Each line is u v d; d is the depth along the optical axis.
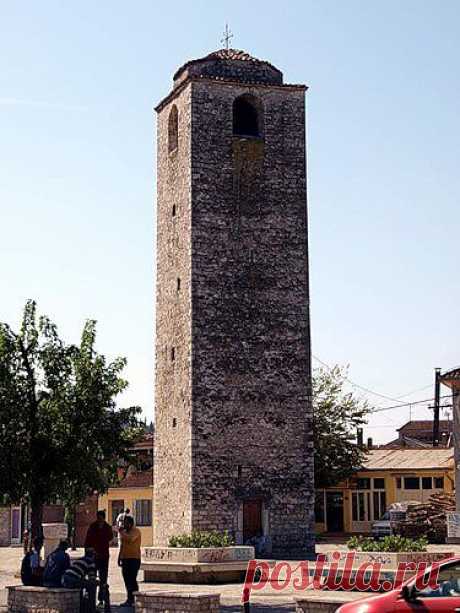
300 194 54.62
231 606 30.23
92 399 40.75
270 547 51.09
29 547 38.75
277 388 52.66
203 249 52.75
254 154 54.31
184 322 52.72
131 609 29.42
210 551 36.88
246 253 53.31
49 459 40.31
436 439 77.25
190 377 51.56
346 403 71.69
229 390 51.91
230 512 50.97
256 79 55.19
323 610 23.72
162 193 56.56
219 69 54.88
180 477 51.91
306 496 52.25
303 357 53.28
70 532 58.94
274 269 53.62
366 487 72.94
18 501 40.84
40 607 27.67
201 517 50.50
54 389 40.84
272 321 53.12
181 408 52.31
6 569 46.91
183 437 51.84
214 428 51.38
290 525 51.78
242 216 53.59
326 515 73.62
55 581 28.42
